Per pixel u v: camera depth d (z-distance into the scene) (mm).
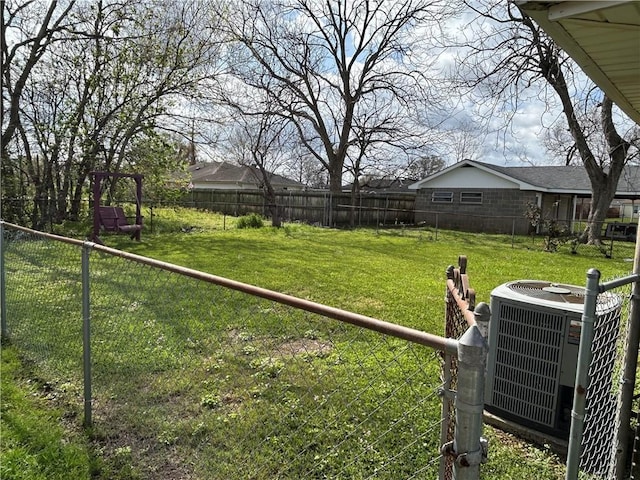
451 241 13414
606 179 12695
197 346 3186
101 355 2988
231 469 2082
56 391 2844
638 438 2133
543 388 2404
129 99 12070
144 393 2648
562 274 8109
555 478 2156
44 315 3697
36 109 11477
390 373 3105
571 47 1418
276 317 4047
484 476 2146
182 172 14961
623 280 1889
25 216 11109
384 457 2182
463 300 1820
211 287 4207
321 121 20016
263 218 19141
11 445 2248
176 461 2156
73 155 11914
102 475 2082
